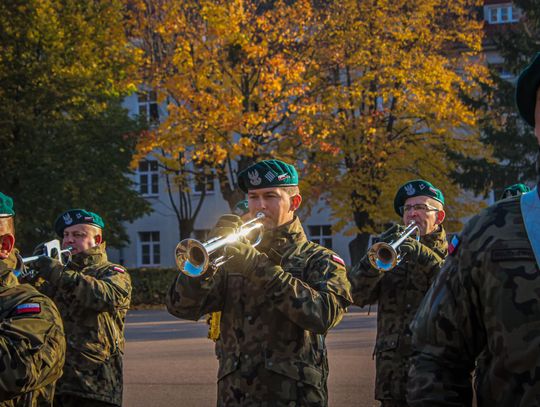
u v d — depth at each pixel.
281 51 27.17
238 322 4.93
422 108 29.03
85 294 6.57
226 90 26.27
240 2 25.48
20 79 27.84
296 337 4.86
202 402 10.06
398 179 30.27
